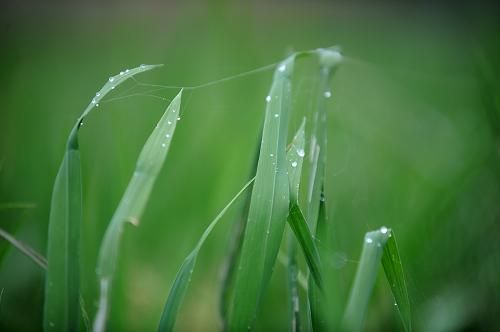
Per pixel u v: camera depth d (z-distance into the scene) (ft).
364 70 2.25
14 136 1.60
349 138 1.61
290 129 1.16
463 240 1.15
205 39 2.08
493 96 1.21
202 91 1.89
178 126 1.66
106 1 3.33
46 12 3.33
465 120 1.62
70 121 1.64
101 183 1.21
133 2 3.16
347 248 1.18
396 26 3.42
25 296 1.16
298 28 3.11
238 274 0.81
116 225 0.83
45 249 1.20
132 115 1.70
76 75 2.40
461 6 2.80
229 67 1.98
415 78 2.16
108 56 2.54
